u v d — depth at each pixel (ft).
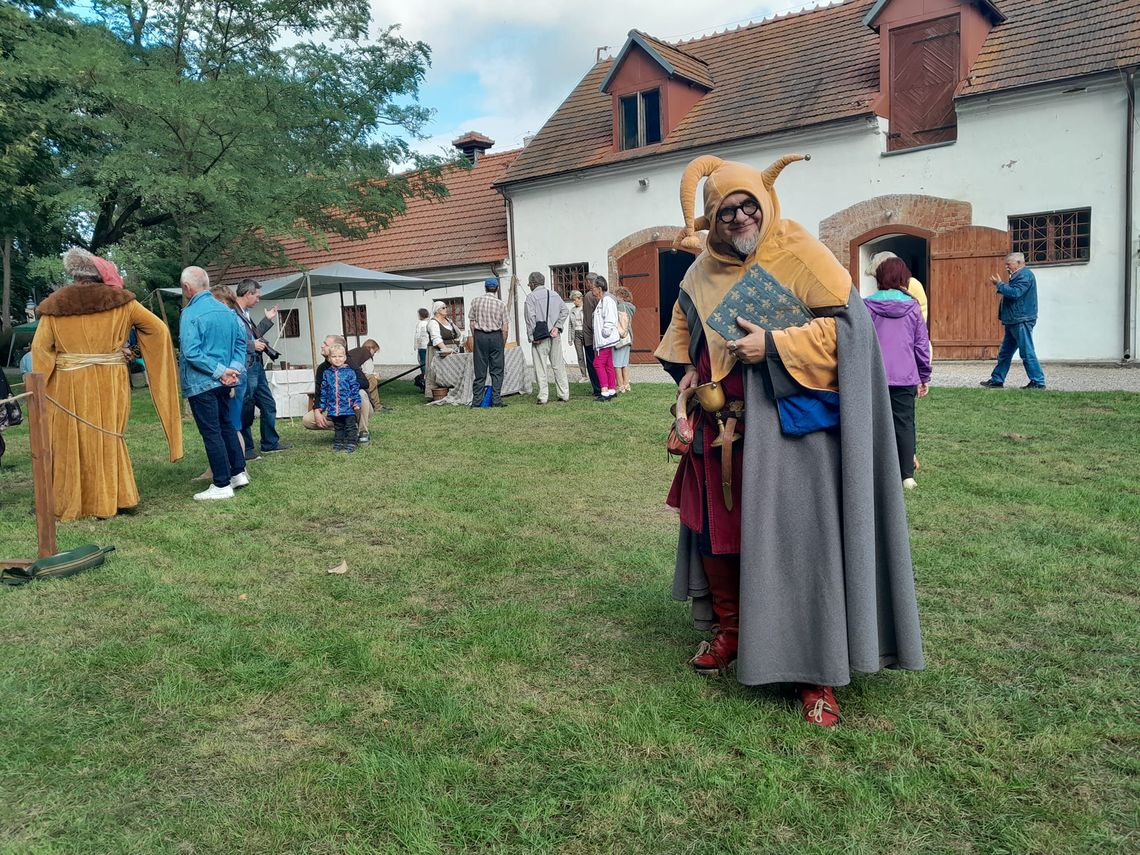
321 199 54.24
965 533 16.01
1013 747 8.52
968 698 9.63
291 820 7.63
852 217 53.36
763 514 9.16
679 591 10.81
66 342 18.97
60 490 19.11
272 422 28.91
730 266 9.50
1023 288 35.45
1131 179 44.32
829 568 9.05
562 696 10.00
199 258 58.95
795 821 7.53
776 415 9.23
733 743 8.80
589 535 17.06
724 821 7.57
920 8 50.96
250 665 10.97
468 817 7.65
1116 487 19.17
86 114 48.96
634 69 62.80
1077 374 41.63
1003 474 20.68
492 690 10.15
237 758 8.74
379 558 15.87
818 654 9.11
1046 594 12.78
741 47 65.31
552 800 7.88
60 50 44.75
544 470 23.84
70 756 8.80
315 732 9.32
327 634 12.03
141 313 20.01
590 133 68.33
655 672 10.59
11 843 7.33
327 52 54.75
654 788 8.02
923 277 62.28
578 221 66.69
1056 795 7.77
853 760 8.46
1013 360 48.24
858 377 8.90
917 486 19.74
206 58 55.88
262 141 51.13
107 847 7.34
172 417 20.83
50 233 57.93
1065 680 10.00
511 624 12.22
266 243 57.88
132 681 10.62
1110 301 45.68
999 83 47.78
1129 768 8.14
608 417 33.53
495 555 15.78
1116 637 11.15
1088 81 44.83
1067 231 47.06
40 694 10.20
